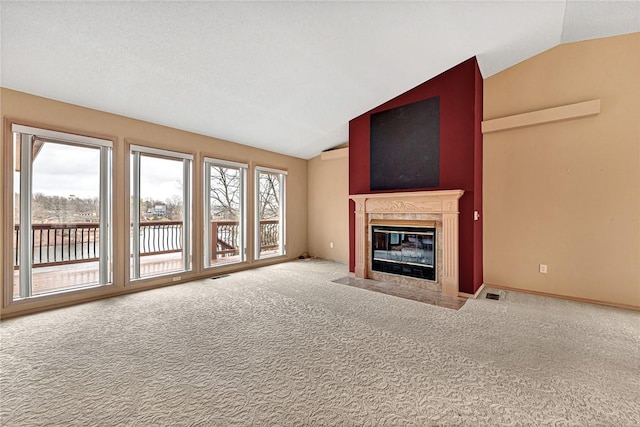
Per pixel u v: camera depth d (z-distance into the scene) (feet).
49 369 6.47
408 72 12.39
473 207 11.89
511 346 7.58
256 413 5.06
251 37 9.02
